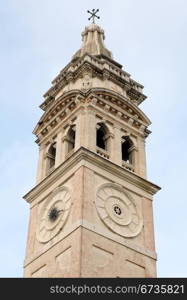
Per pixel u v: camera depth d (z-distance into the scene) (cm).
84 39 7669
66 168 5491
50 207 5472
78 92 5962
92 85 6238
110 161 5519
